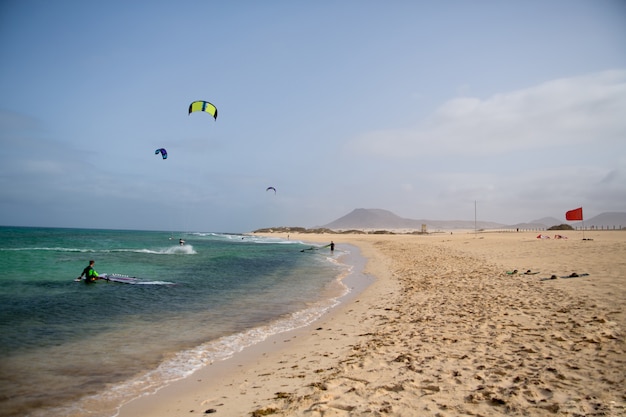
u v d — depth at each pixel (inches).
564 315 343.0
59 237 2967.5
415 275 751.7
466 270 757.9
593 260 716.7
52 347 310.0
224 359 288.8
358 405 184.7
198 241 3036.4
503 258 923.4
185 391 227.6
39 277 728.3
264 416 180.1
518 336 291.3
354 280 757.9
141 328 375.6
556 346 260.8
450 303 445.1
